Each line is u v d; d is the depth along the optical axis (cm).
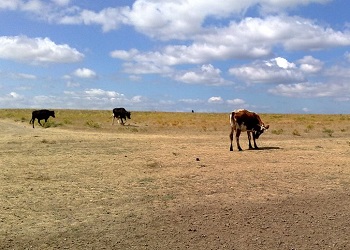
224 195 1184
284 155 1883
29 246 826
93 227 930
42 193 1215
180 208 1062
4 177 1433
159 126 4394
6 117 6359
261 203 1103
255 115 2098
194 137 3038
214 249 813
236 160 1748
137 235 884
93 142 2553
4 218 987
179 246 827
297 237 871
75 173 1505
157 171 1530
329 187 1268
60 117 6247
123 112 4522
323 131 3516
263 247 821
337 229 915
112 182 1356
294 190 1234
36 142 2523
